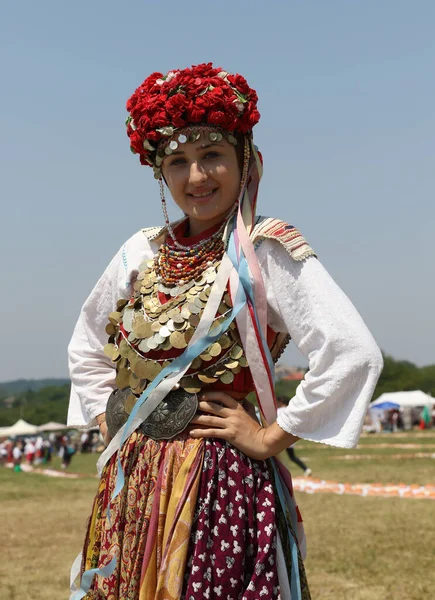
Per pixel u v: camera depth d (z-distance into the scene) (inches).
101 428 118.3
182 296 103.7
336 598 217.8
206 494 97.0
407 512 396.8
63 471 1152.8
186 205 107.8
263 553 96.2
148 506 99.0
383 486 514.3
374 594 221.6
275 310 104.0
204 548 95.0
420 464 789.9
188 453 99.0
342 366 97.3
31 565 287.9
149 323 103.7
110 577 100.9
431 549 285.7
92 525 108.7
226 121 104.3
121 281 117.0
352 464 839.1
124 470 103.0
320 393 97.8
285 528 101.1
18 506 528.4
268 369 101.9
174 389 101.4
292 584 99.0
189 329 100.9
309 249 102.9
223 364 101.3
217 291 101.5
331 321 98.8
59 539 355.3
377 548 291.3
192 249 106.7
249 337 101.3
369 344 98.0
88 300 123.6
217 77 105.6
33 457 1530.5
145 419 101.6
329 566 260.8
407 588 227.5
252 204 108.3
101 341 123.4
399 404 2003.0
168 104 104.4
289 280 102.4
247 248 103.0
